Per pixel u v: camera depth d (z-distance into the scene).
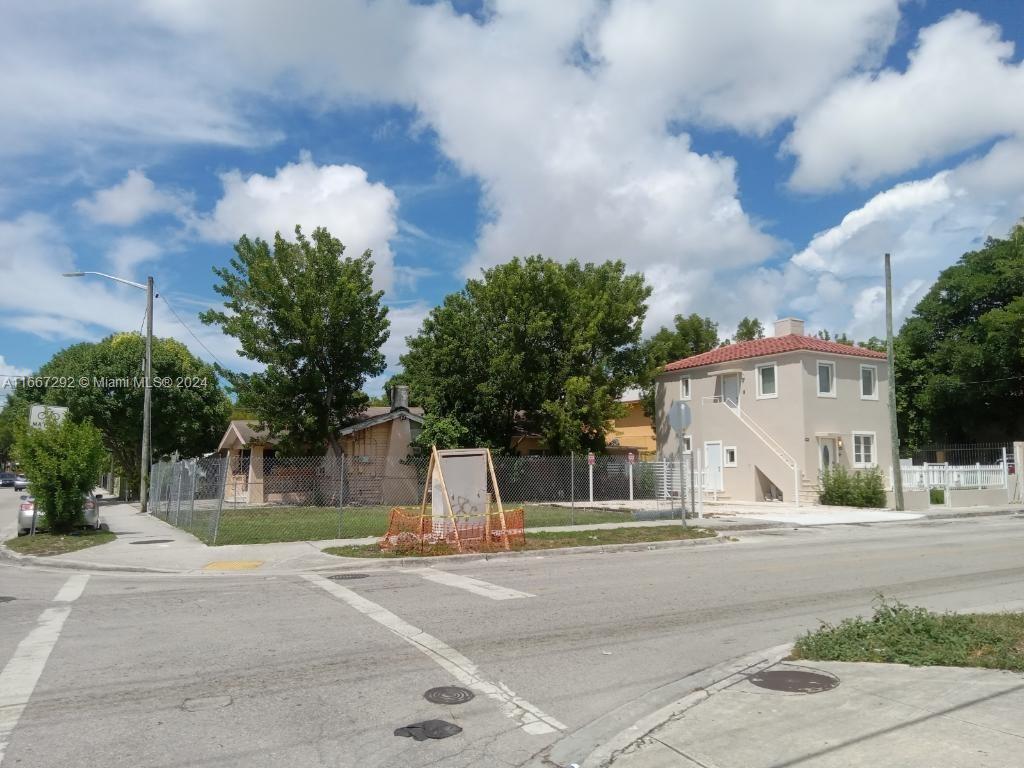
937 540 17.67
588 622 8.79
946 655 6.58
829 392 32.25
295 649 7.60
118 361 38.16
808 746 4.84
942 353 41.38
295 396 29.41
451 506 15.70
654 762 4.77
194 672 6.81
